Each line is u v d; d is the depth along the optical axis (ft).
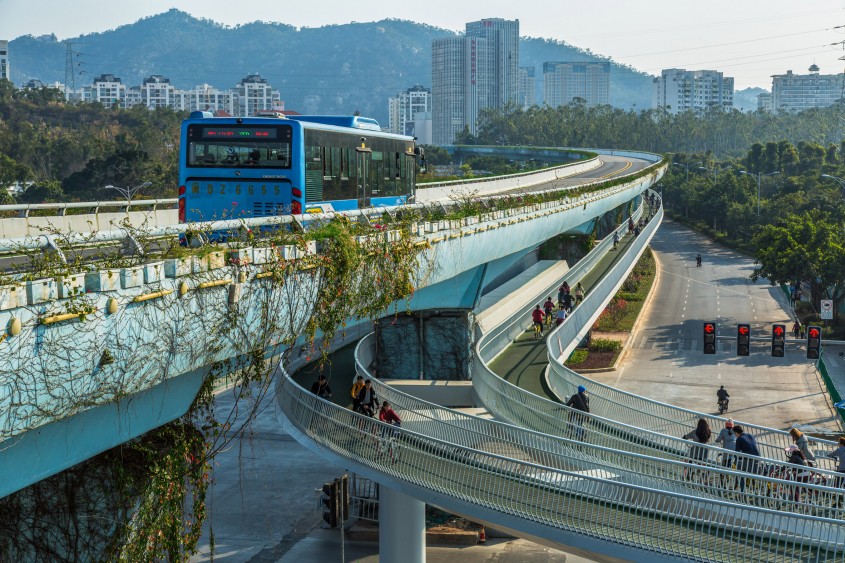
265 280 60.23
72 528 56.90
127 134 528.22
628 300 307.37
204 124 90.22
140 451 58.08
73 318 43.86
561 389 109.70
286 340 64.18
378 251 79.46
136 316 48.39
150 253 52.65
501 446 80.79
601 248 241.96
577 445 80.53
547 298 168.96
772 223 413.18
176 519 61.57
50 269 44.42
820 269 253.03
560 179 366.43
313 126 92.53
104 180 365.40
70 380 44.19
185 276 52.16
